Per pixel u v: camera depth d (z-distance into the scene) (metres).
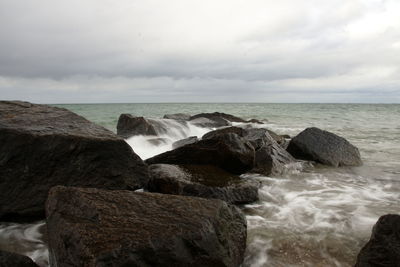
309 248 5.47
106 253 3.75
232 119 29.92
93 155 7.10
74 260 3.94
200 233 4.32
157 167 8.38
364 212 7.04
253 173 10.09
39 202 6.79
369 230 6.11
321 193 8.43
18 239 6.03
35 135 6.83
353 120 35.84
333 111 56.31
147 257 3.93
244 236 5.23
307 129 12.71
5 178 6.68
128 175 7.43
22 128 6.97
